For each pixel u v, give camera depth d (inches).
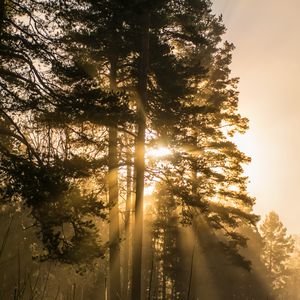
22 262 727.7
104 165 692.1
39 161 410.6
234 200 1155.3
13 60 453.1
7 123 463.8
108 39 740.0
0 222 729.6
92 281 1010.7
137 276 772.6
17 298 263.1
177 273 1344.7
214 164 1055.6
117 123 490.6
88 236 394.0
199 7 909.8
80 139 488.7
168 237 1419.8
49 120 444.5
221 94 1155.3
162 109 822.5
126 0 532.7
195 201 892.0
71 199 389.7
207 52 1147.9
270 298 2460.6
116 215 779.4
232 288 1736.0
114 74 820.6
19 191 383.2
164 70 816.3
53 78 462.3
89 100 450.9
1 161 400.8
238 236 1165.1
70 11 460.1
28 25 443.5
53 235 383.2
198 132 1032.8
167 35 918.4
